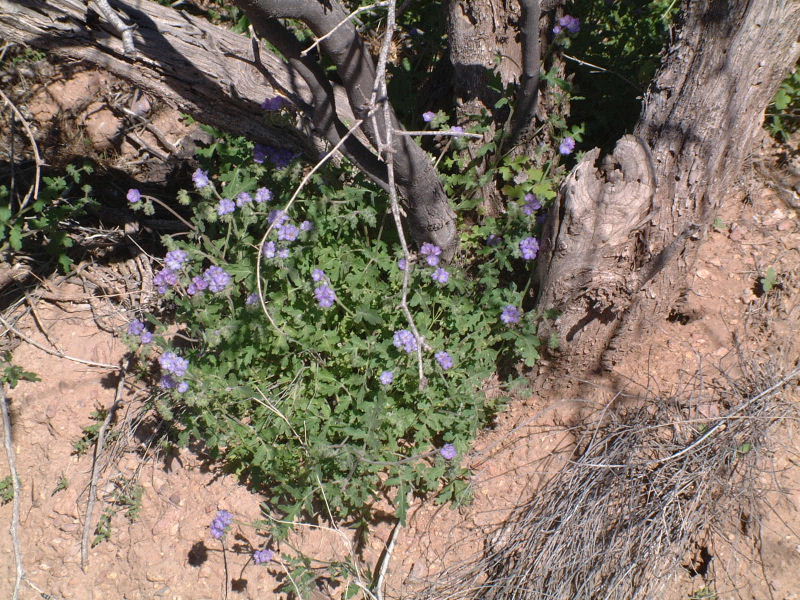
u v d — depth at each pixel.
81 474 1.37
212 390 1.22
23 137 1.59
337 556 1.29
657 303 1.24
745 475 1.18
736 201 1.38
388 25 0.99
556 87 1.35
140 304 1.49
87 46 1.24
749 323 1.29
